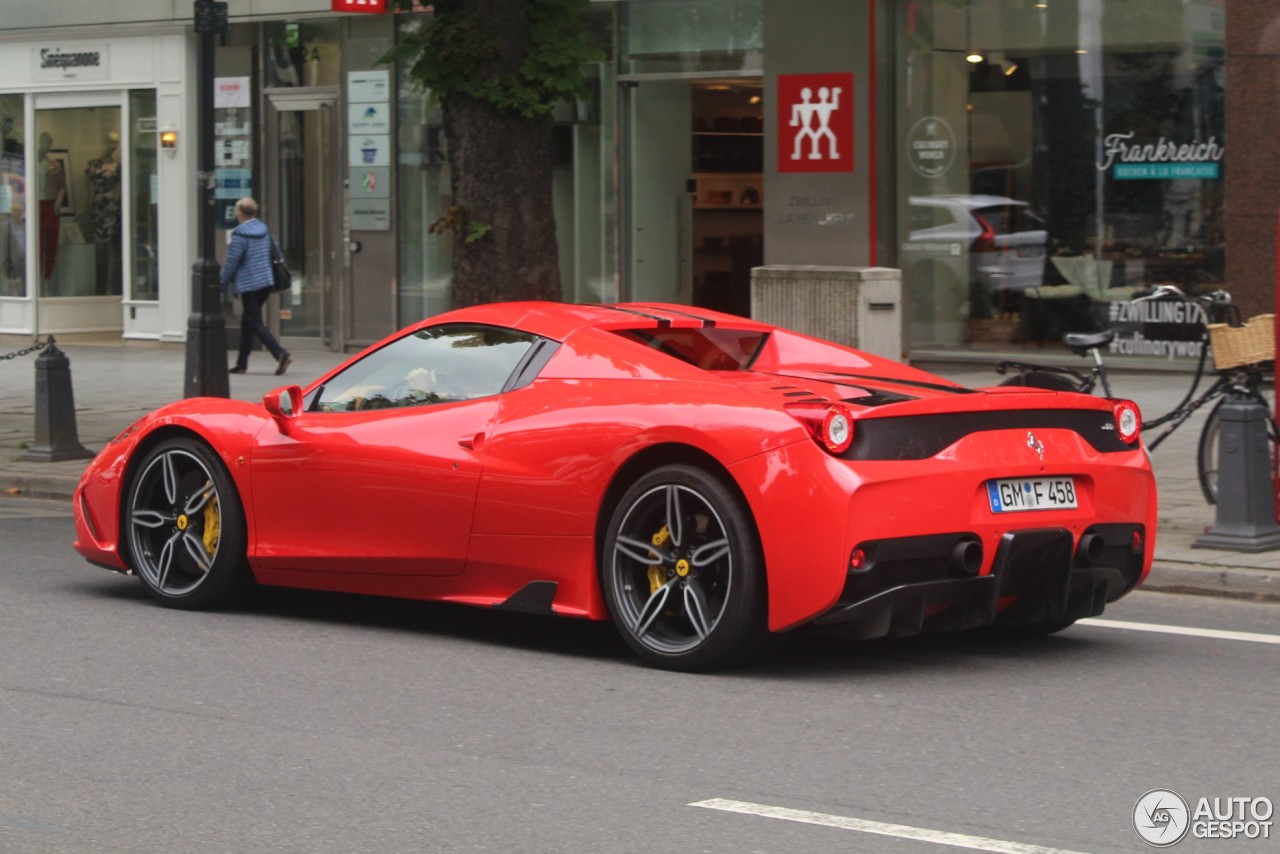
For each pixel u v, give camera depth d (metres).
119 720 9.06
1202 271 24.94
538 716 9.11
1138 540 10.50
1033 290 26.47
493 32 18.12
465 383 11.16
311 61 33.22
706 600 9.92
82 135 36.50
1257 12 23.92
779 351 11.58
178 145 35.03
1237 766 8.09
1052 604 10.14
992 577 9.73
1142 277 25.48
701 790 7.72
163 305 35.53
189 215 35.09
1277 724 8.90
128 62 35.47
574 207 30.80
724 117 29.92
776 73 27.81
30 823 7.31
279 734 8.76
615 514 10.16
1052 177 26.16
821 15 27.28
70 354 34.09
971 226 26.88
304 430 11.60
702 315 11.66
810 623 9.43
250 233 29.44
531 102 18.03
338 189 33.06
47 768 8.16
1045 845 6.91
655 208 30.34
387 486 11.11
